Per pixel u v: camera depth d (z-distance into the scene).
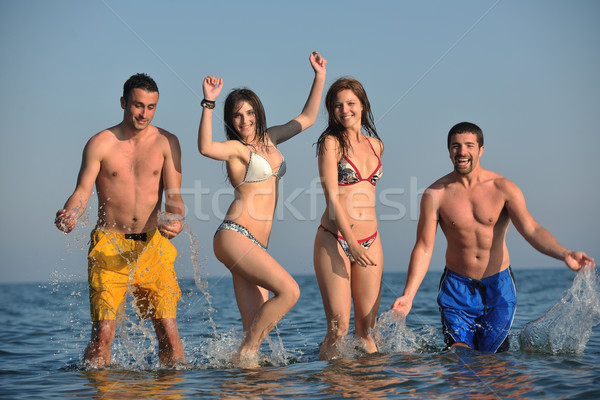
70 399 3.81
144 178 5.14
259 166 5.10
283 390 3.96
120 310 5.16
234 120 5.14
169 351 5.14
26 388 4.17
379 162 5.37
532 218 5.17
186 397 3.81
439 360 4.75
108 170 5.10
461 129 5.23
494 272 5.34
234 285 5.38
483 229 5.28
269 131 5.45
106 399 3.79
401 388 3.91
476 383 3.96
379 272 5.35
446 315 5.40
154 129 5.23
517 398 3.58
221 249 5.05
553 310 5.15
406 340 5.61
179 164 5.23
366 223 5.26
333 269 5.21
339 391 3.88
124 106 5.10
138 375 4.61
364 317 5.34
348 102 5.23
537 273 35.12
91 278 5.11
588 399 3.52
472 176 5.33
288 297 4.93
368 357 5.04
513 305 5.29
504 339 5.16
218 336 6.84
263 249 5.08
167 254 5.22
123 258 5.11
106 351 5.04
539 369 4.32
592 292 4.90
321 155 5.25
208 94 4.88
